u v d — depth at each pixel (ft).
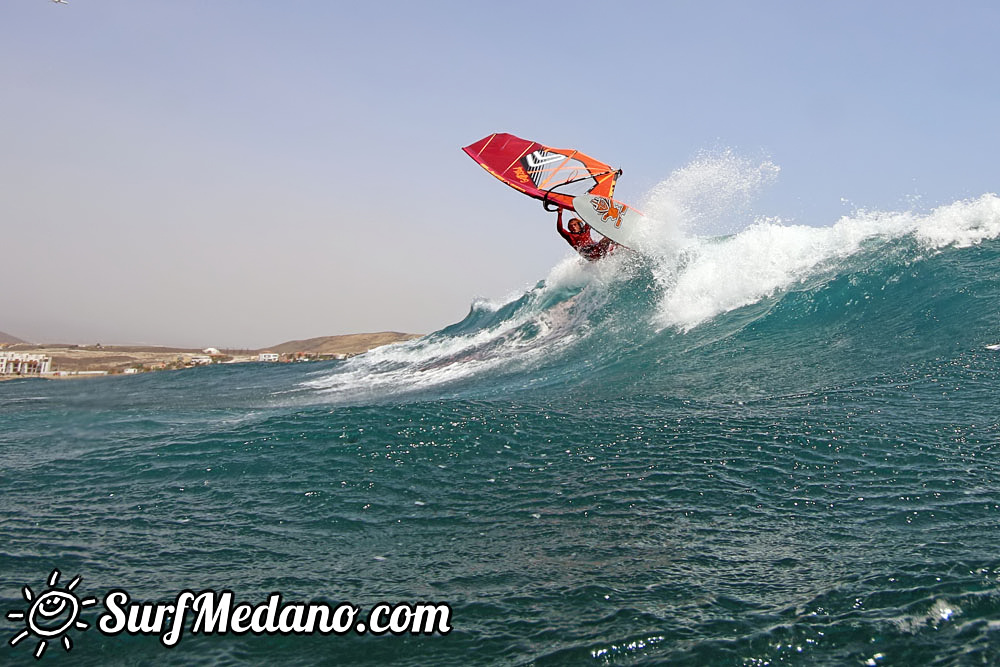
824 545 15.14
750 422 24.71
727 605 12.76
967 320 32.24
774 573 13.98
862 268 40.24
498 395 35.91
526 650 11.59
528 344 53.26
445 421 27.04
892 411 24.36
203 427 31.73
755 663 10.94
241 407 42.75
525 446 23.97
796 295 40.68
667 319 45.65
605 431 25.05
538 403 30.60
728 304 44.09
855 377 29.17
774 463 20.54
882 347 32.24
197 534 17.54
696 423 25.22
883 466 19.62
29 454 27.40
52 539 17.33
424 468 22.16
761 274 45.21
